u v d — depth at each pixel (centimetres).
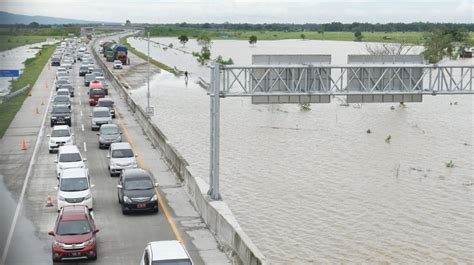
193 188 2962
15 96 7244
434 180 4038
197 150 5031
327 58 2803
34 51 16550
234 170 4309
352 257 2742
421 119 6588
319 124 6281
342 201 3578
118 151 3600
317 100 2819
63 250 2145
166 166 3719
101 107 5303
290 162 4566
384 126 6172
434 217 3288
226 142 5316
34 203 2944
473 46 16525
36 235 2470
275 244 2900
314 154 4844
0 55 13362
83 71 9881
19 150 4281
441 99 8275
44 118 5697
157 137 4288
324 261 2691
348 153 4884
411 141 5378
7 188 3241
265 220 3238
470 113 7025
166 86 9519
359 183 3975
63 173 2909
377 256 2755
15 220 2667
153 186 2830
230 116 6825
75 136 4809
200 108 7325
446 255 2770
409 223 3189
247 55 15950
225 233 2291
